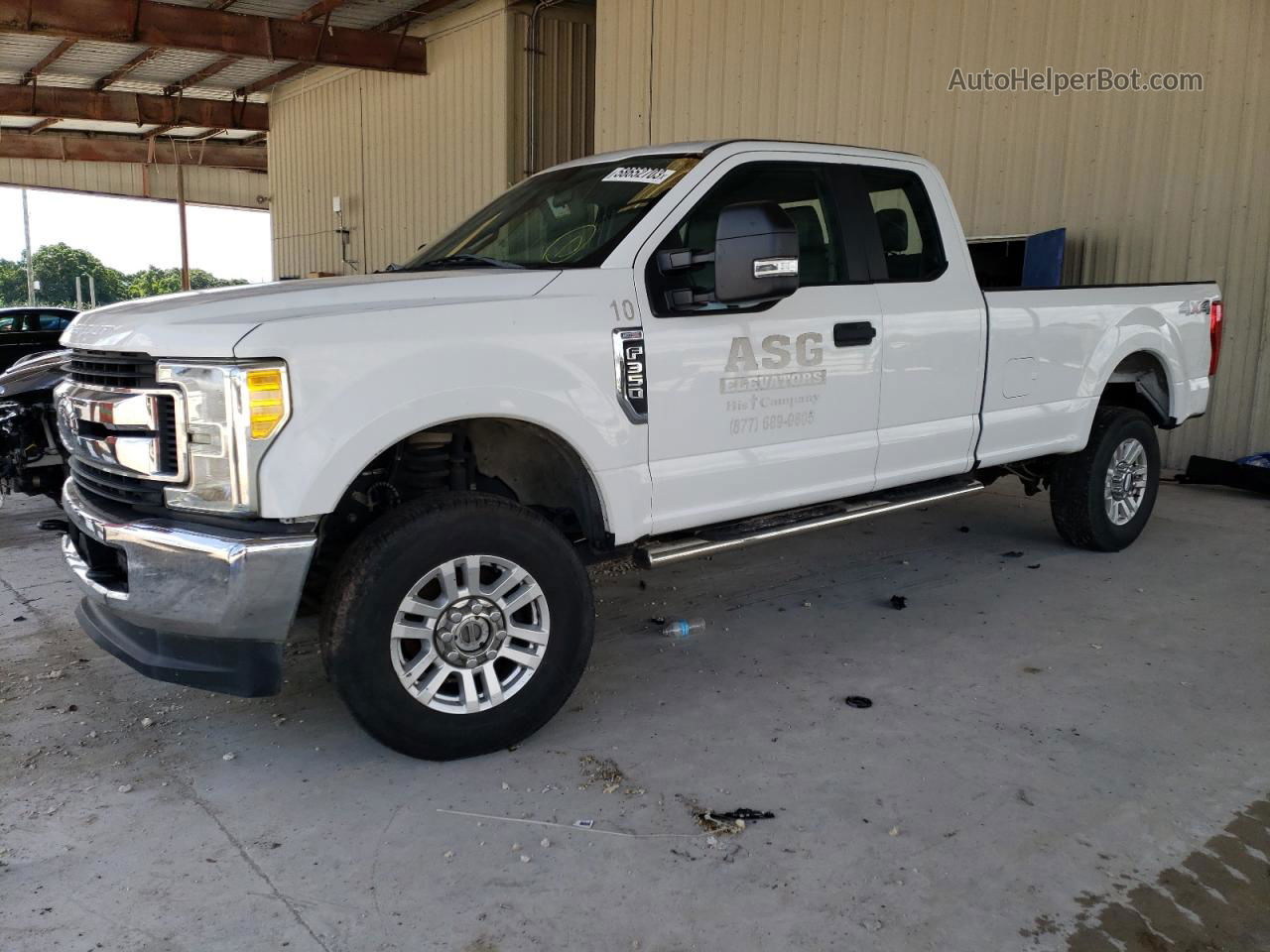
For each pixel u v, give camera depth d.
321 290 3.17
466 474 3.66
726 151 3.91
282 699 3.79
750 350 3.80
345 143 19.11
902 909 2.50
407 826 2.89
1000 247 9.16
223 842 2.81
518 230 4.07
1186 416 5.95
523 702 3.31
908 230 4.51
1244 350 7.98
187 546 2.86
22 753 3.35
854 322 4.13
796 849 2.76
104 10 13.67
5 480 6.01
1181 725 3.55
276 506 2.85
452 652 3.19
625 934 2.41
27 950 2.35
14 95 19.16
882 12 9.99
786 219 3.30
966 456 4.71
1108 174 8.57
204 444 2.88
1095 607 4.84
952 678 3.97
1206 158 8.01
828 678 3.97
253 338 2.82
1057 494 5.63
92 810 2.98
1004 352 4.77
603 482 3.46
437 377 3.05
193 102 20.88
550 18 15.15
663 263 3.60
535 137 15.30
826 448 4.11
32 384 5.97
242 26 14.73
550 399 3.28
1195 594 5.04
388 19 16.05
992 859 2.72
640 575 5.41
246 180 29.73
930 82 9.68
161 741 3.45
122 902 2.53
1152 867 2.69
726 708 3.69
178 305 3.13
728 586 5.20
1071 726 3.54
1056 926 2.44
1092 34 8.52
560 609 3.34
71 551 3.50
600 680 3.96
